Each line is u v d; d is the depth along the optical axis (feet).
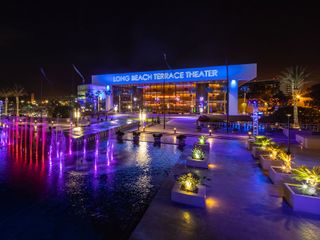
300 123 113.60
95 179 35.42
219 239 17.94
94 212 24.07
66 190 30.53
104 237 19.45
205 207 23.54
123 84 217.56
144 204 26.12
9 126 123.03
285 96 187.01
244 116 143.54
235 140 75.61
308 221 20.76
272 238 18.16
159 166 43.50
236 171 37.73
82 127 114.21
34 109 259.19
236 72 168.04
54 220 22.31
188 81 186.50
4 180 34.68
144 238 18.03
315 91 126.82
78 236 19.54
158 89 342.23
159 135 71.51
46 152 57.06
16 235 19.62
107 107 231.50
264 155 41.93
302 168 26.76
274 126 108.58
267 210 22.95
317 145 59.47
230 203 24.64
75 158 50.19
